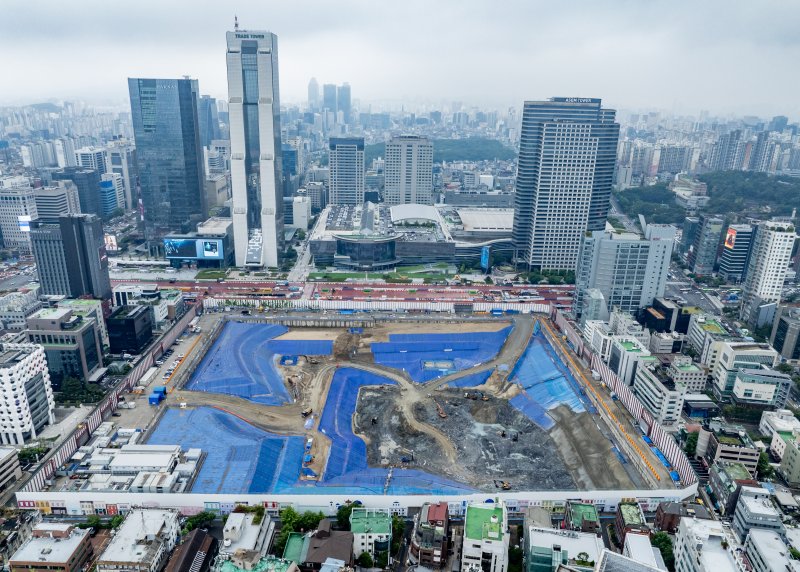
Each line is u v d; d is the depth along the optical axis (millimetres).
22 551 196625
